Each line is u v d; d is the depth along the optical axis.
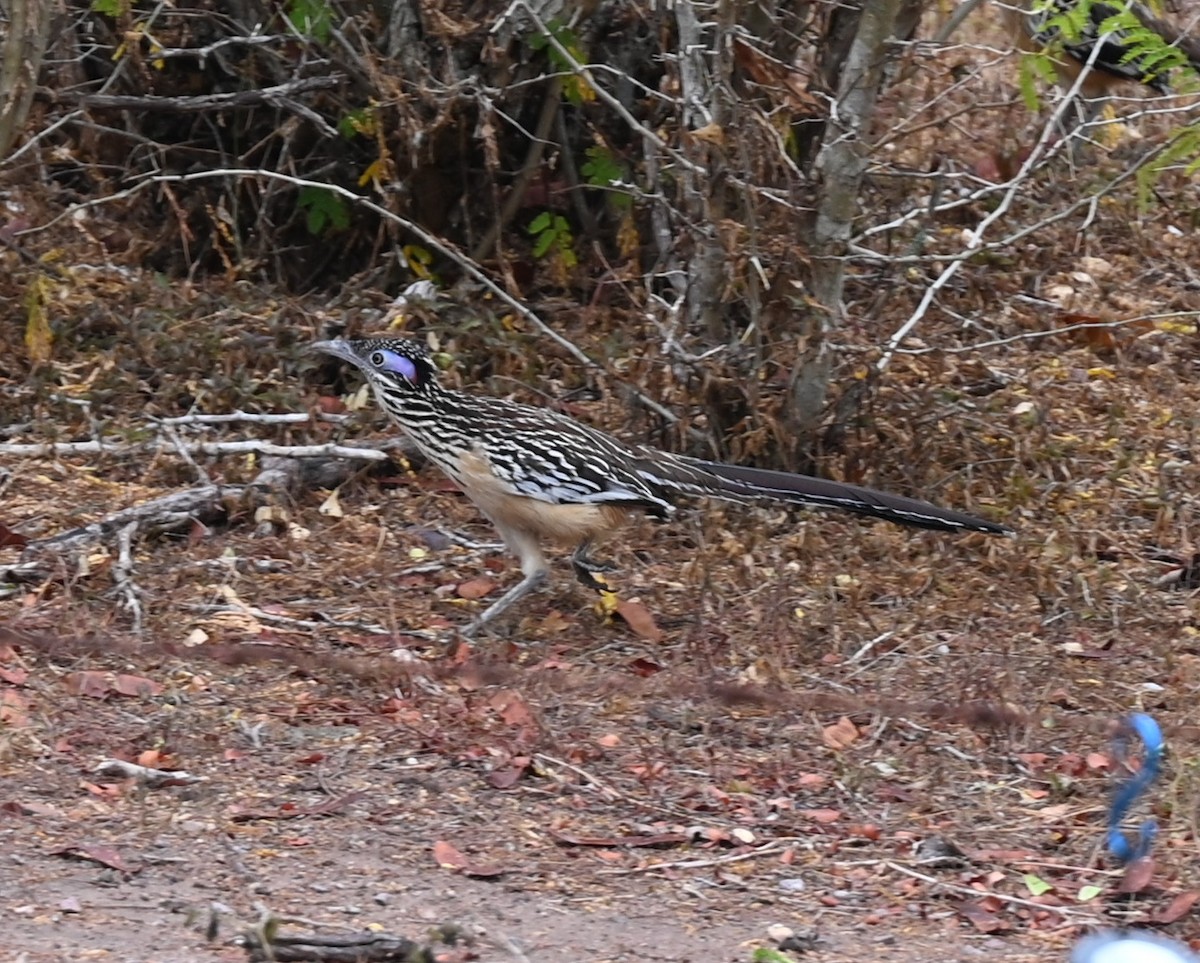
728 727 9.79
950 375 14.26
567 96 14.45
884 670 10.52
